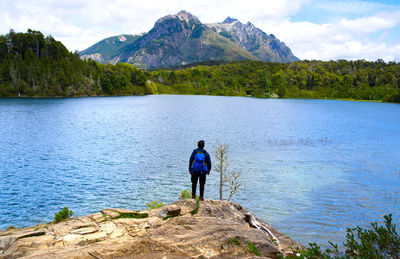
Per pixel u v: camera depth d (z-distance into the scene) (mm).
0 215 21922
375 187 30312
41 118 93125
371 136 67812
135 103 180625
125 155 43406
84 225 8898
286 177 33844
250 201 26312
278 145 54469
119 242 7629
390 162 41625
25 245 7504
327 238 19219
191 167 11117
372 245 7473
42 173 33156
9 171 33562
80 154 43500
